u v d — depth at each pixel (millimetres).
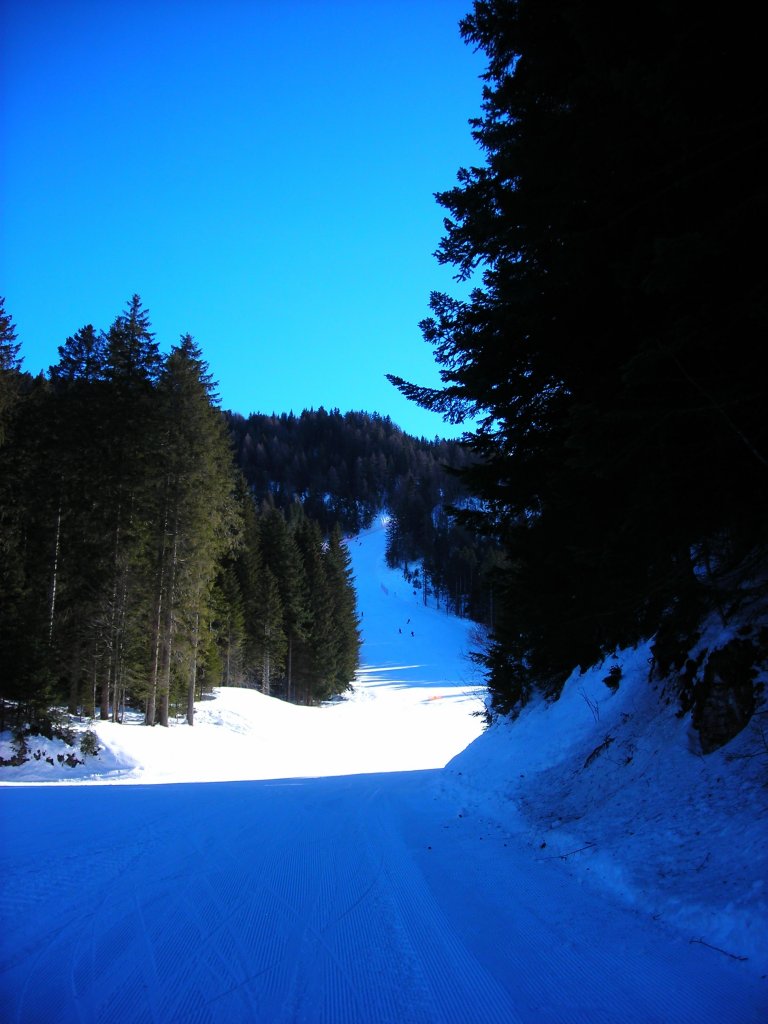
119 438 24203
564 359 6586
